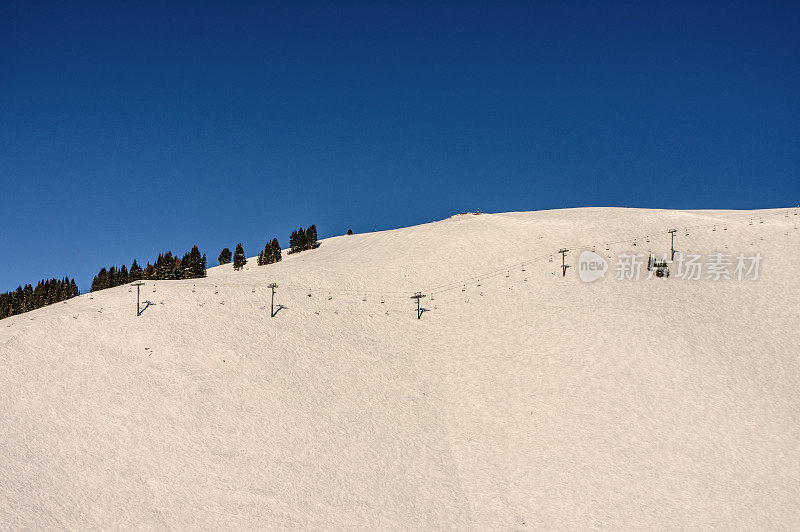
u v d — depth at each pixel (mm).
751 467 34125
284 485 33562
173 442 36219
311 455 36500
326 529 30641
